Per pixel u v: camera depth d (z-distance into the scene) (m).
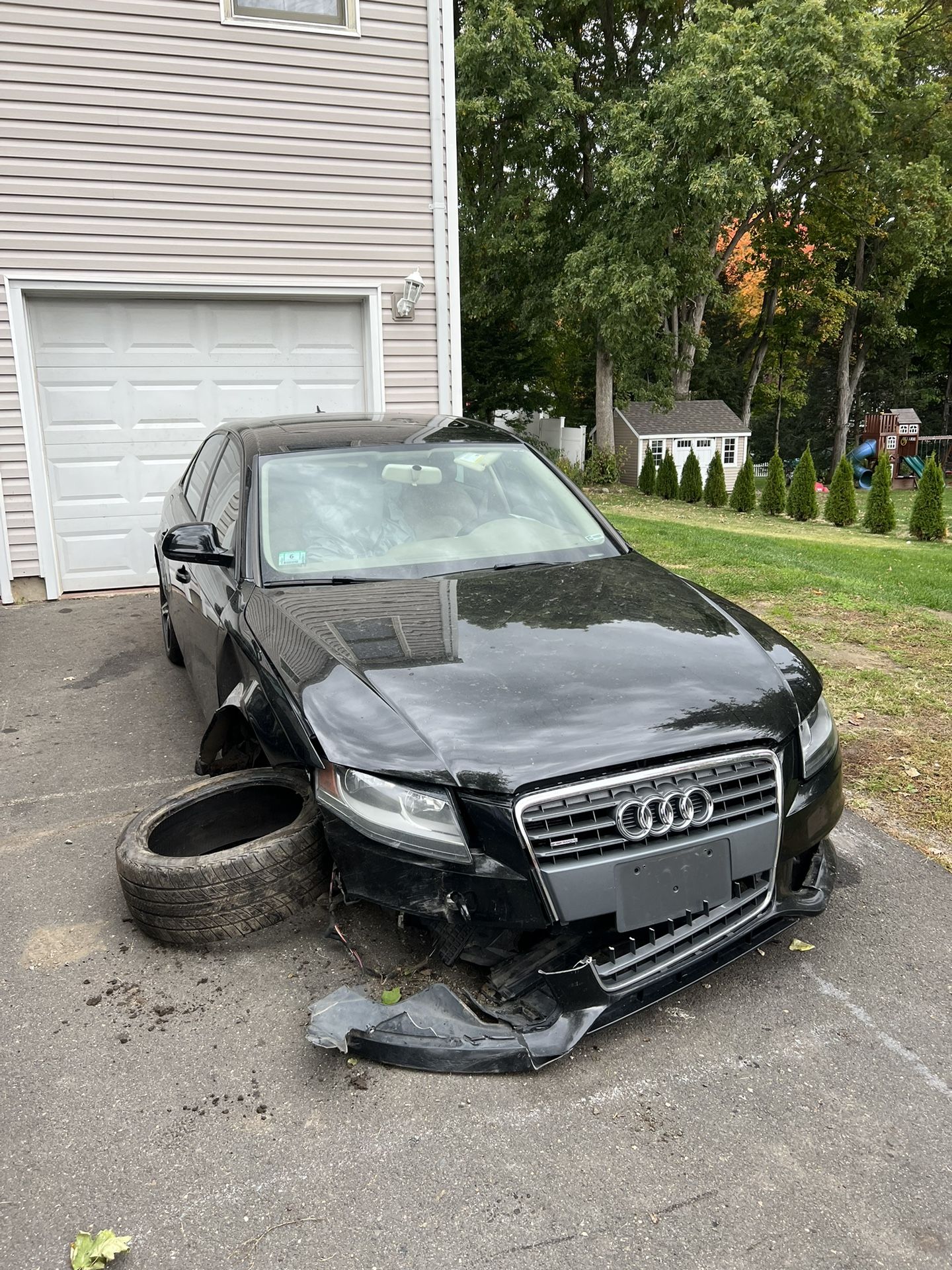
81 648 6.61
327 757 2.51
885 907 3.20
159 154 7.79
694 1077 2.39
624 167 22.59
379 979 2.72
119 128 7.65
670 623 3.03
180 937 2.87
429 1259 1.88
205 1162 2.14
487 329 32.12
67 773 4.47
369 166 8.43
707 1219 1.97
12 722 5.17
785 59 21.28
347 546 3.62
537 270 29.38
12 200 7.47
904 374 51.00
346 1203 2.02
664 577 3.57
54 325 7.84
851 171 31.38
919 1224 1.95
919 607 7.91
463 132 25.95
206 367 8.37
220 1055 2.49
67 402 7.98
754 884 2.56
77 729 5.05
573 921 2.29
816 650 6.28
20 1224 1.98
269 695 2.94
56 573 8.11
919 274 40.97
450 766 2.35
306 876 2.85
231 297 8.27
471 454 4.22
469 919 2.33
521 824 2.27
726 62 21.38
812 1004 2.68
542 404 34.06
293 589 3.39
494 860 2.30
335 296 8.56
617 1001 2.35
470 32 25.02
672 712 2.51
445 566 3.56
